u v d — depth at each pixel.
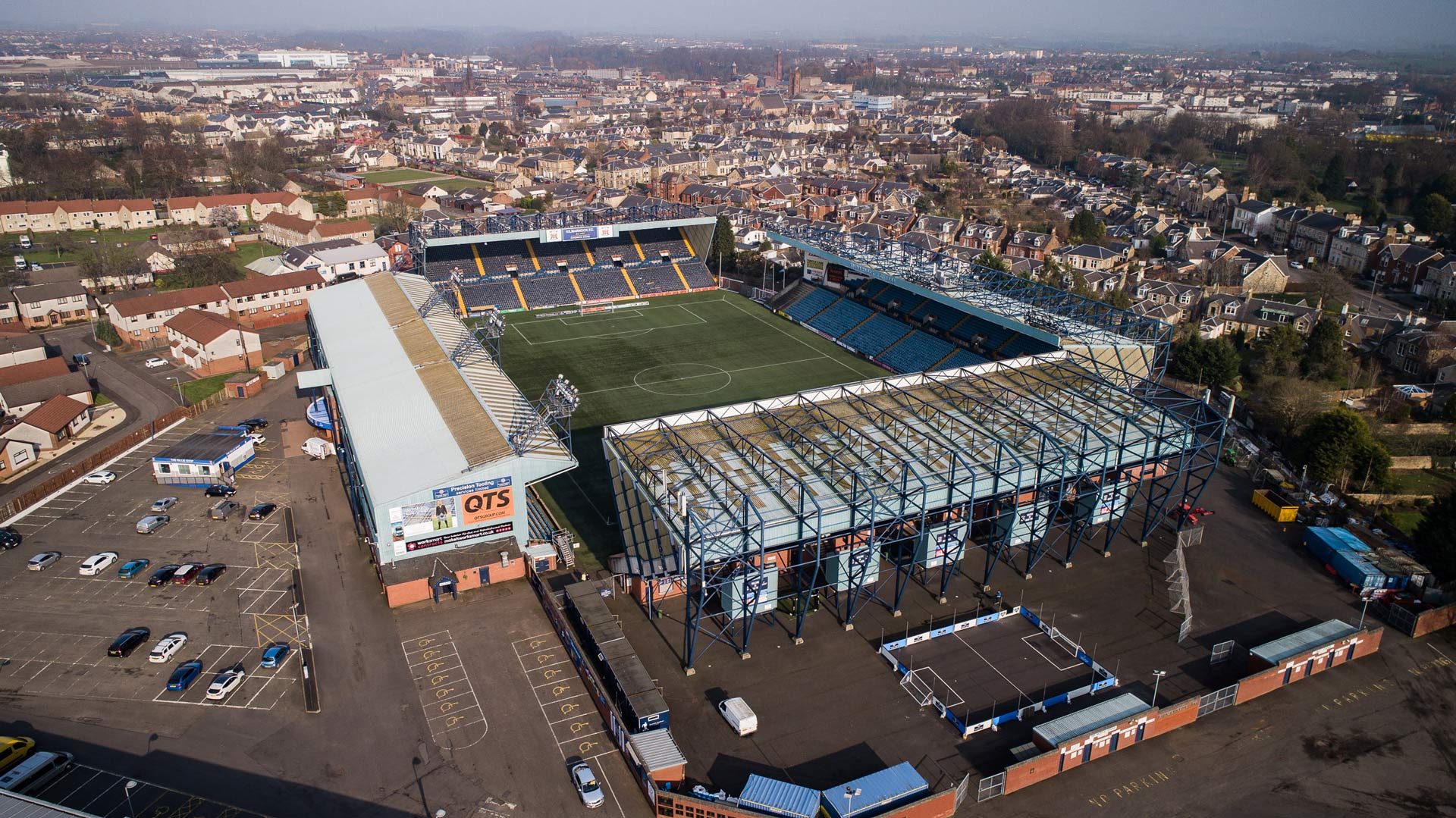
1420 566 82.88
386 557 79.69
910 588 81.69
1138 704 64.06
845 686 68.44
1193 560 86.69
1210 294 174.38
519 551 83.12
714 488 75.25
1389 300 184.38
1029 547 82.81
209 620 75.25
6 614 75.50
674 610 78.19
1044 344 129.75
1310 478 103.38
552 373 141.00
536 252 189.38
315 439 108.31
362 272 195.50
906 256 166.00
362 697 66.25
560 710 65.44
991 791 58.16
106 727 62.56
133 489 99.12
